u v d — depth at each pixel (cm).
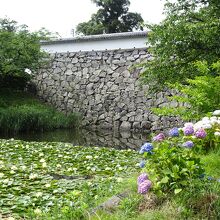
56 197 486
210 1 984
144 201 378
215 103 689
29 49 1783
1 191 512
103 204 399
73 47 1905
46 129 1659
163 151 389
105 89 1786
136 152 868
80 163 725
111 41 1788
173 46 955
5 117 1560
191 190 362
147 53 1677
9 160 748
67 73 1909
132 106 1698
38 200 471
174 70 993
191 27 923
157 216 346
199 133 471
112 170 658
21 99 1906
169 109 750
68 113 1880
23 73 1878
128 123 1703
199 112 703
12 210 439
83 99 1847
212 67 818
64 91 1908
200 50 954
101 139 1441
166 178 371
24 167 666
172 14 1012
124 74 1734
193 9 1011
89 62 1850
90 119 1809
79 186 534
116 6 2891
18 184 551
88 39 1844
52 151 854
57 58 1950
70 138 1443
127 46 1744
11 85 1967
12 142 1002
